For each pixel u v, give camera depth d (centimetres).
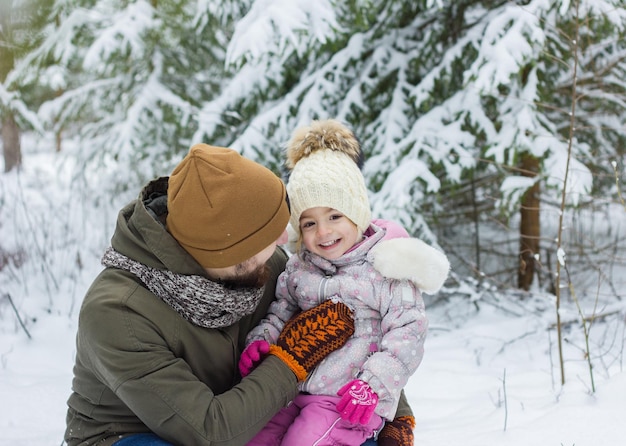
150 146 498
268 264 187
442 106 374
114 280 146
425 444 210
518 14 336
